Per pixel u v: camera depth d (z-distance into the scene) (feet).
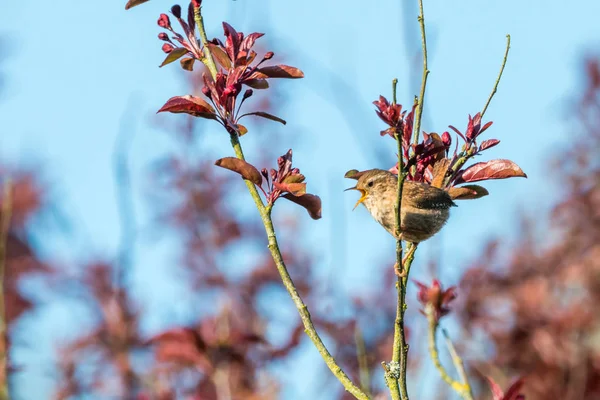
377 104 24.61
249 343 41.24
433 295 30.27
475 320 46.14
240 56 26.02
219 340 40.50
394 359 24.93
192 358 40.14
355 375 42.57
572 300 48.26
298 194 24.68
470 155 28.30
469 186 28.35
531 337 45.19
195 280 47.34
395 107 24.38
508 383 43.42
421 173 29.48
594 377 44.06
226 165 24.84
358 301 45.27
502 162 27.94
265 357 42.32
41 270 46.26
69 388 42.80
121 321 44.73
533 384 44.21
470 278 47.42
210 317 41.78
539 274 48.83
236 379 40.75
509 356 45.27
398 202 24.85
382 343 44.09
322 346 24.52
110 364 44.06
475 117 28.30
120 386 43.52
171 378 40.98
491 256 48.52
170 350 40.22
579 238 51.19
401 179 24.68
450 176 28.22
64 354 43.78
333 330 43.86
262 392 40.63
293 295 24.68
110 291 45.19
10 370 35.58
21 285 46.37
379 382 42.50
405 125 25.94
